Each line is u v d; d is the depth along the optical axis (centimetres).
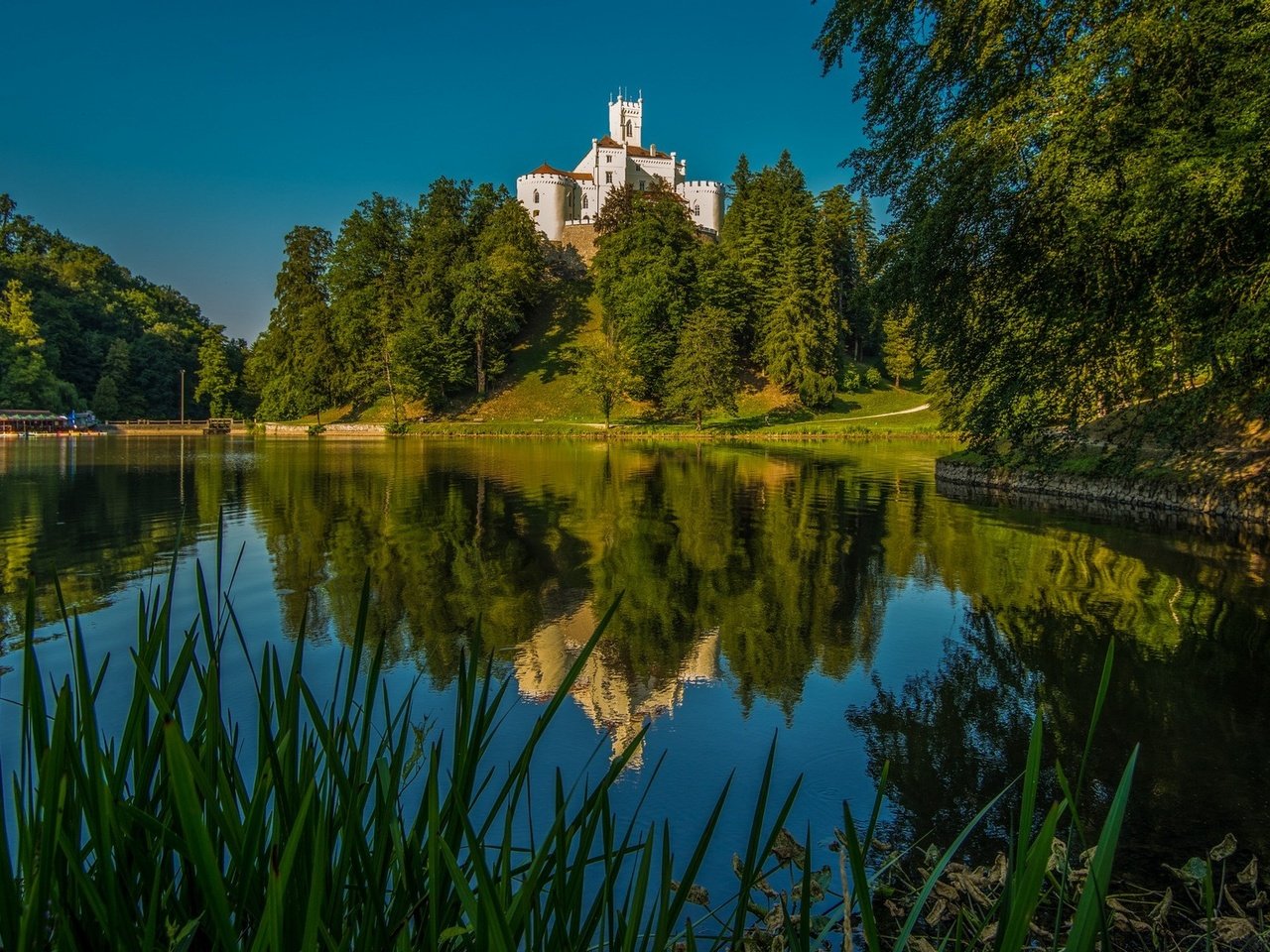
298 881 93
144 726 97
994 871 258
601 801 107
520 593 845
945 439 4356
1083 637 692
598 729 485
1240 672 590
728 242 6369
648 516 1456
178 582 857
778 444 4112
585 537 1209
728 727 489
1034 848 73
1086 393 989
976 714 513
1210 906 98
